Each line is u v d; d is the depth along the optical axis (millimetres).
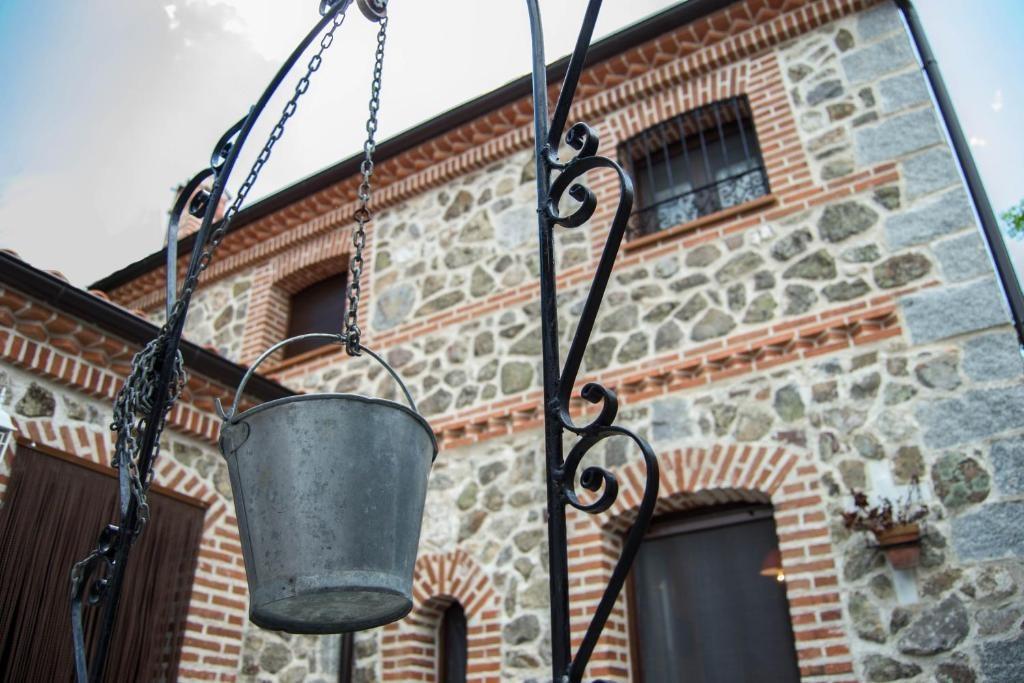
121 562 2938
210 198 3514
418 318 8180
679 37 7664
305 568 2289
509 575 6391
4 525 5051
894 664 4785
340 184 9383
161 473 6301
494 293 7812
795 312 6152
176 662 5930
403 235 8883
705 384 6250
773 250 6480
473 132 8680
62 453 5566
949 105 6523
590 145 2451
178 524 6324
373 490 2404
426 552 6875
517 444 6898
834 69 6996
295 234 9750
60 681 5043
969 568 4832
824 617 5082
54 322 5609
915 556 4891
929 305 5691
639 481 6176
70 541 5406
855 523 5141
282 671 6832
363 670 6648
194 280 3350
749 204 6703
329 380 8367
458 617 6797
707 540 6047
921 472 5215
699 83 7641
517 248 7926
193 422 6555
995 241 5812
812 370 5891
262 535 2371
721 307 6477
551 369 2332
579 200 2416
